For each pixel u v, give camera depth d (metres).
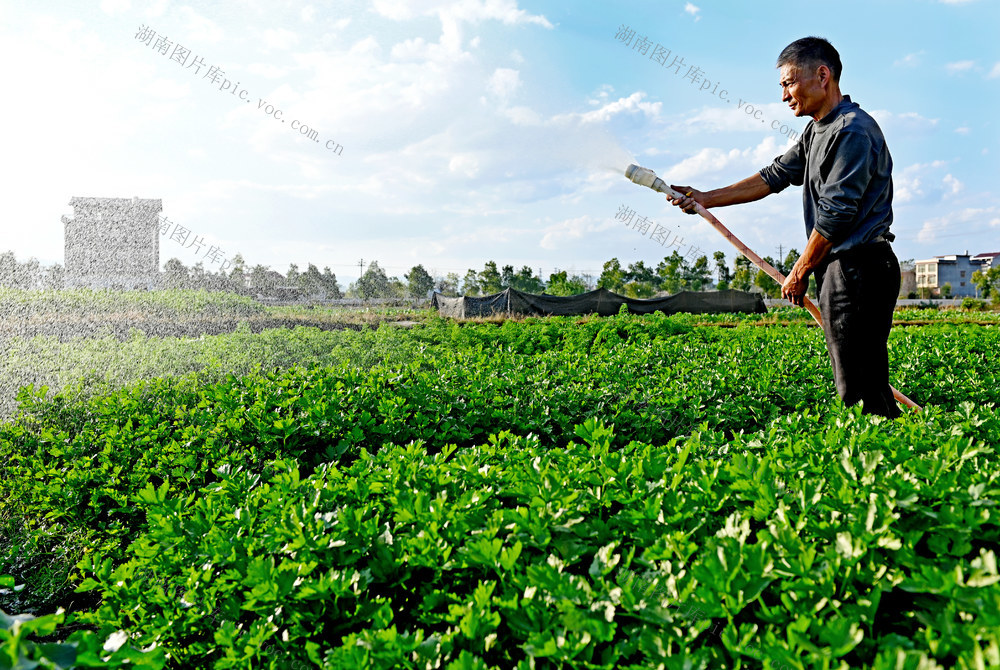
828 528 2.02
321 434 4.89
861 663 1.64
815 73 4.02
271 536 2.36
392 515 2.57
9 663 1.33
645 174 4.59
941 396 6.03
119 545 3.97
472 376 6.36
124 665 1.93
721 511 2.43
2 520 4.35
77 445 5.00
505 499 2.75
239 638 2.08
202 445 4.78
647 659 1.66
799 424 3.66
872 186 3.87
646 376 7.30
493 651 1.86
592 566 1.99
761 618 1.74
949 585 1.67
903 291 104.25
